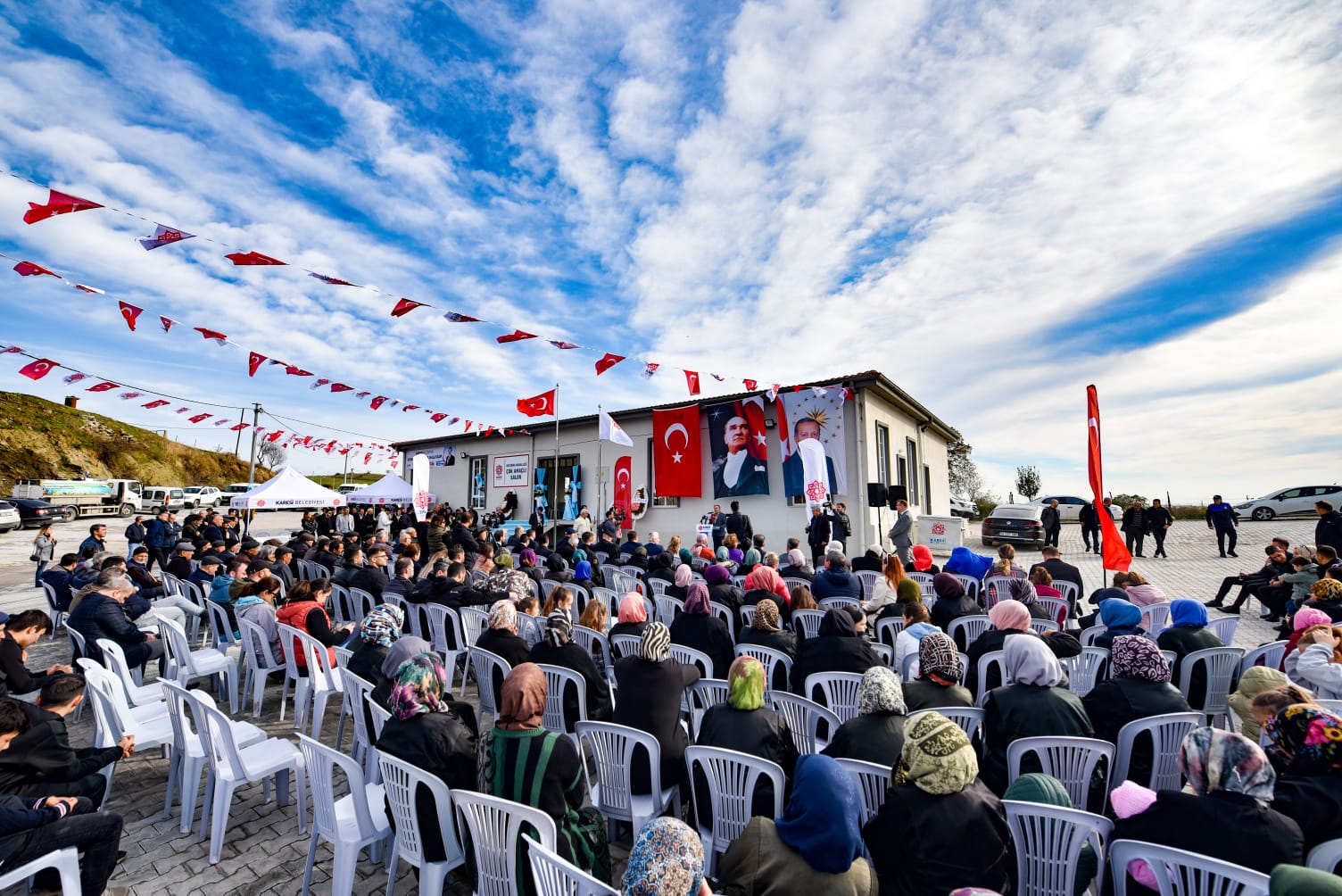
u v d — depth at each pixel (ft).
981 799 7.01
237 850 10.90
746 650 15.40
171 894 9.65
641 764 10.26
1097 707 10.90
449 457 70.44
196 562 27.81
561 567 27.37
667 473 49.65
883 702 9.36
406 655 11.55
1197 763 6.90
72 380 28.81
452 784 8.71
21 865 8.25
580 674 12.92
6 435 142.00
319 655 16.55
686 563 26.30
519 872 7.41
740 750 9.20
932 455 67.56
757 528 45.73
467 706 10.22
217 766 10.80
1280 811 7.52
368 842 9.09
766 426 45.85
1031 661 10.12
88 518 107.86
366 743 12.17
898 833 7.11
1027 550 61.98
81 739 15.98
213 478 187.32
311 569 32.76
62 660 22.93
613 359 29.19
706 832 9.34
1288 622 23.18
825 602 20.48
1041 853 7.37
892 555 22.40
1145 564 45.19
